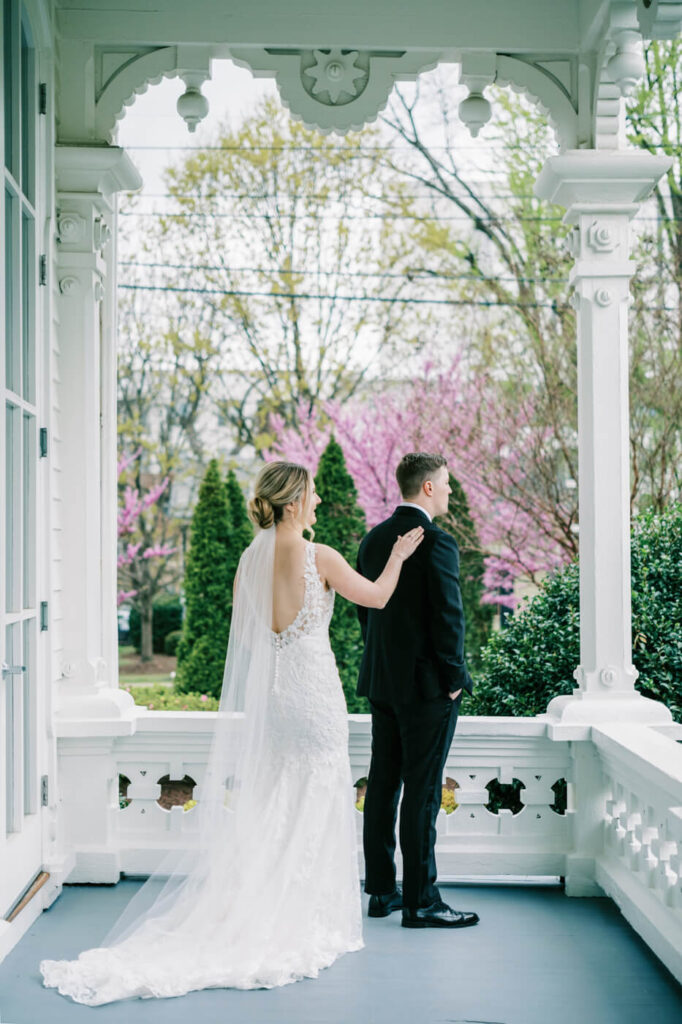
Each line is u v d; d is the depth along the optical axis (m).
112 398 4.12
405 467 3.40
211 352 13.62
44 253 3.57
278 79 3.78
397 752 3.42
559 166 3.68
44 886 3.42
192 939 2.97
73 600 3.76
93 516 3.78
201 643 9.59
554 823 3.82
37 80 3.48
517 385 9.83
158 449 14.80
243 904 3.00
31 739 3.40
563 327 9.73
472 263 12.41
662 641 4.43
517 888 3.78
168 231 13.48
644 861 3.34
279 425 12.66
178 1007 2.71
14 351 3.21
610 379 3.75
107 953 2.92
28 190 3.44
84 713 3.70
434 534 3.29
